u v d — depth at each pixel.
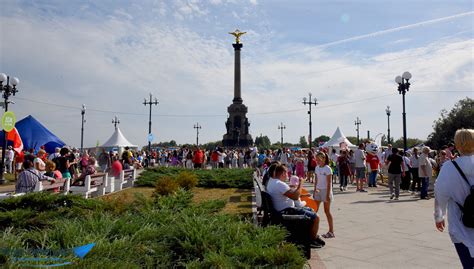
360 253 6.86
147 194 15.09
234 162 38.22
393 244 7.53
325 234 8.27
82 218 6.38
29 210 6.98
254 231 5.75
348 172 18.47
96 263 3.88
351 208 12.50
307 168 24.11
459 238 3.61
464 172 3.71
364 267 6.00
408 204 13.48
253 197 13.27
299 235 6.49
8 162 25.20
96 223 5.48
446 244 7.52
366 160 20.50
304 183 22.48
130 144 40.94
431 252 6.91
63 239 4.70
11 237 4.57
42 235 4.88
